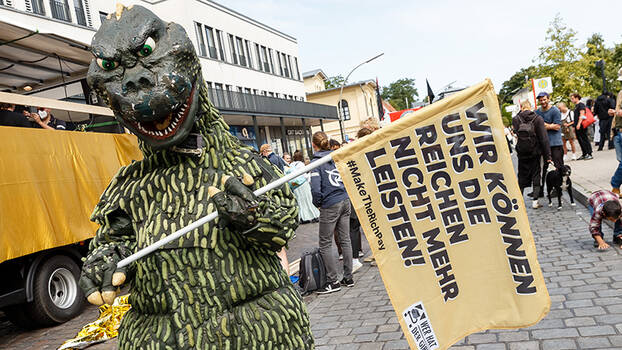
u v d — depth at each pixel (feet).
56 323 21.39
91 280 6.21
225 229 6.42
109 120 25.80
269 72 125.90
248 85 116.06
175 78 6.05
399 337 14.14
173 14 97.25
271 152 36.96
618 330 12.10
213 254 6.36
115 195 6.97
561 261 18.80
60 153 21.09
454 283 8.18
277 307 6.64
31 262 20.35
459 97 8.19
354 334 14.89
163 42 6.21
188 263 6.32
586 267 17.53
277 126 120.98
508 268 8.18
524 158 30.35
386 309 16.83
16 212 18.45
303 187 42.37
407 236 8.10
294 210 6.66
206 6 103.40
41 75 27.94
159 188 6.69
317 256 20.48
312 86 183.52
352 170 8.01
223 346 6.19
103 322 18.17
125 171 7.09
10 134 18.79
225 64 107.96
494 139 8.18
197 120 6.66
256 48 121.70
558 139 31.27
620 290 14.73
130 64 6.09
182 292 6.29
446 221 8.19
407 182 8.12
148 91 6.01
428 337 8.04
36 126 22.71
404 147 8.11
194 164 6.66
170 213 6.54
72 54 25.70
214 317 6.25
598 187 30.94
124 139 25.31
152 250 6.21
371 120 21.76
